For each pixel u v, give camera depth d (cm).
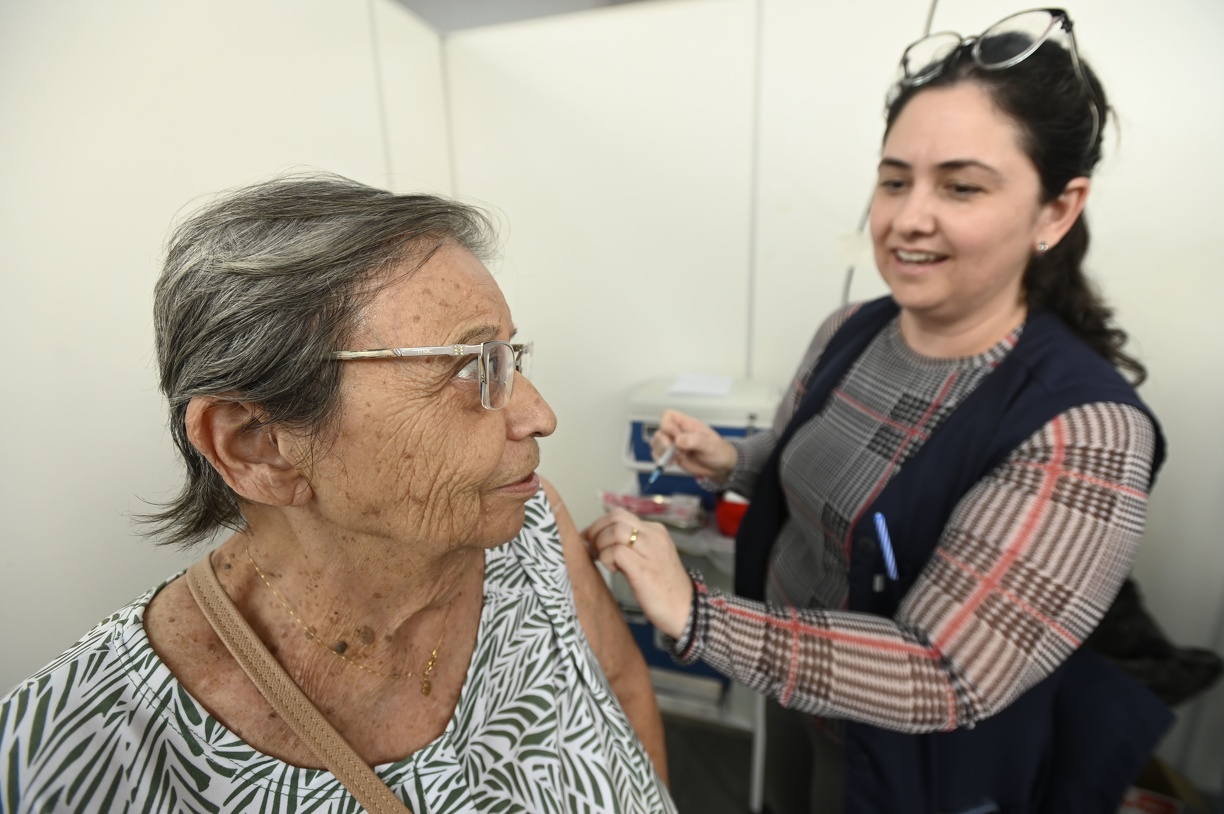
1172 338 131
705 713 169
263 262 38
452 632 56
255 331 38
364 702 50
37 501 75
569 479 197
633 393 156
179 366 41
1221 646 137
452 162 180
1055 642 59
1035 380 69
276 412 40
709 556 132
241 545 50
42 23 72
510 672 59
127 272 84
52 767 38
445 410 43
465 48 169
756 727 146
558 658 62
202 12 94
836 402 96
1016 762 77
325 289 38
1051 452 62
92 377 80
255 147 106
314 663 49
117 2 81
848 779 79
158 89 88
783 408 120
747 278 164
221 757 43
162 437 90
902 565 77
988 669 60
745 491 117
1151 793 128
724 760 166
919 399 81
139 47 84
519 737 56
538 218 177
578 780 57
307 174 46
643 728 80
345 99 131
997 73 65
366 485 43
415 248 41
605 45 158
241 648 44
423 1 160
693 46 152
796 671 63
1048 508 60
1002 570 61
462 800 50
